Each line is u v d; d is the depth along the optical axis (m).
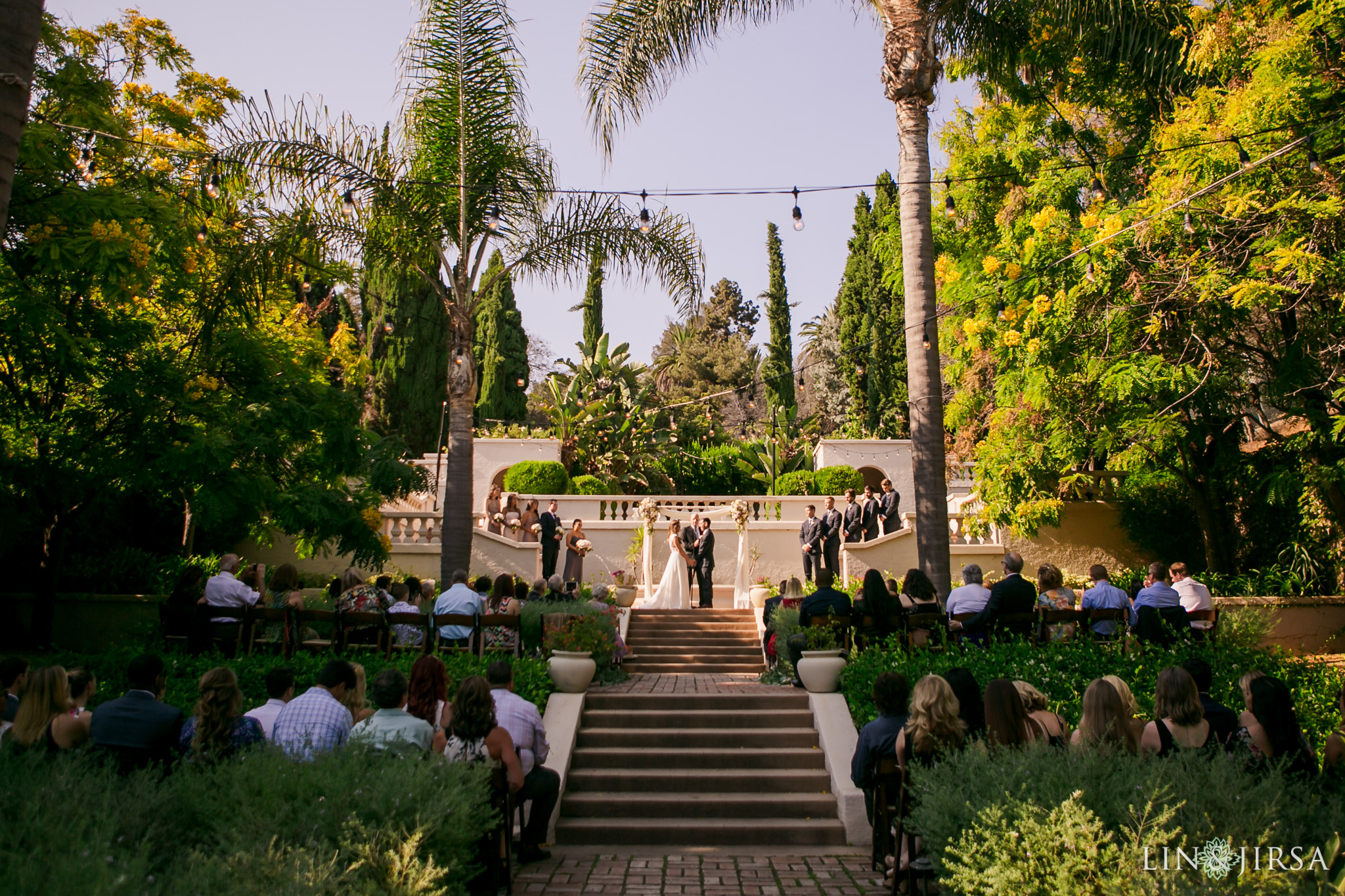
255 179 12.48
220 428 11.84
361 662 9.09
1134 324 13.19
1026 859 3.88
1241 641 10.38
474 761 5.55
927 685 5.65
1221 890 3.44
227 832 3.96
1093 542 18.72
